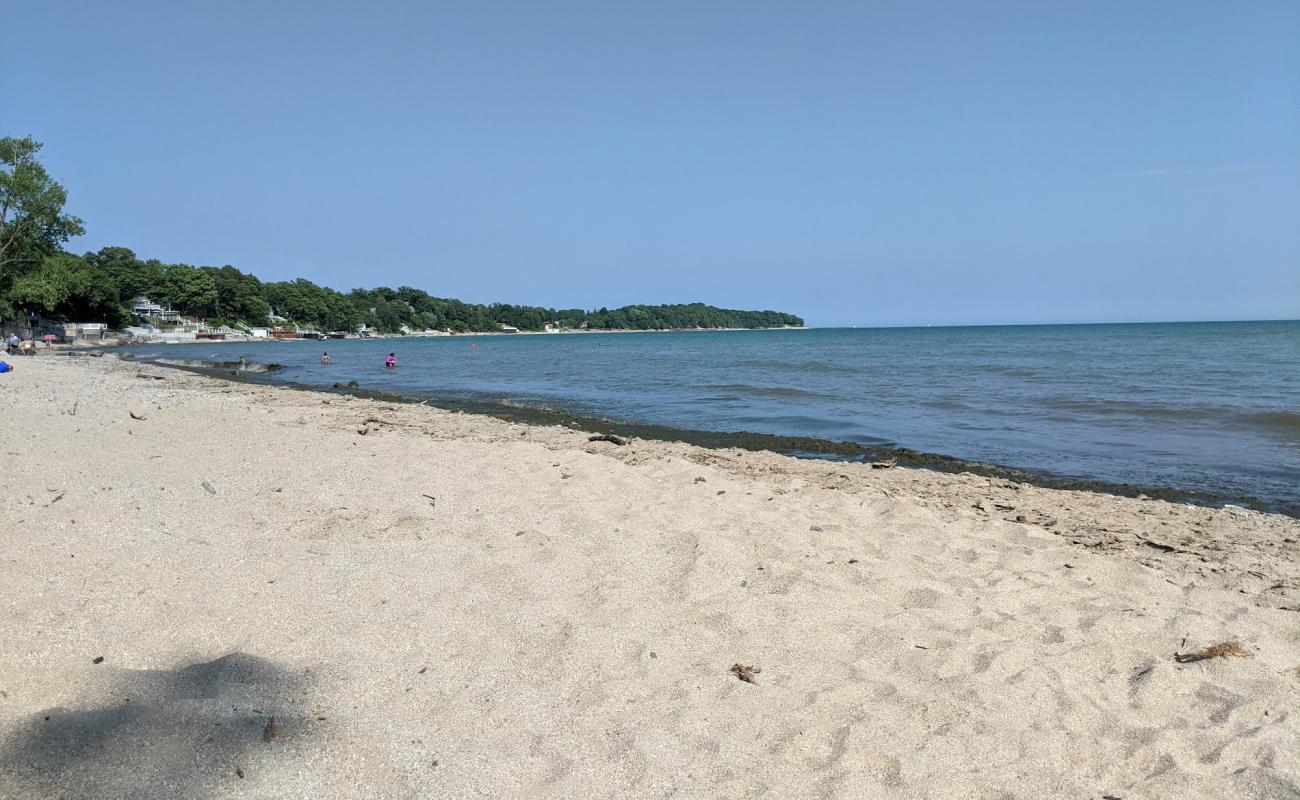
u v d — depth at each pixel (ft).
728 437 48.75
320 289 510.17
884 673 14.03
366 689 12.47
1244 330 423.23
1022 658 14.60
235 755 10.11
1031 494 31.58
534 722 11.89
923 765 11.08
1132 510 28.86
